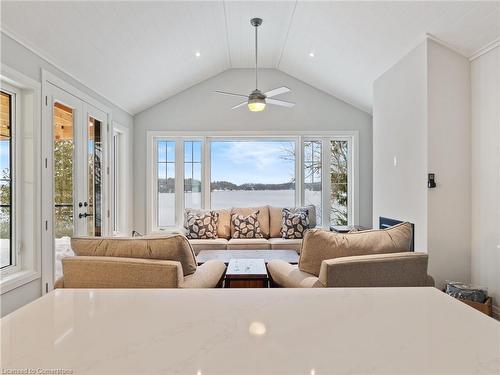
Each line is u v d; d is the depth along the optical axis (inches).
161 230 223.8
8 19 98.9
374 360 23.8
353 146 225.3
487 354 24.8
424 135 129.0
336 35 154.2
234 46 187.5
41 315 32.4
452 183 127.6
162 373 22.1
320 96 223.5
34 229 115.7
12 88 111.5
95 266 76.9
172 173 226.8
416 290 41.2
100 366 23.0
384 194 166.6
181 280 78.5
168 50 162.1
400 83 149.3
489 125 119.6
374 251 83.8
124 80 170.1
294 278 84.3
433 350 25.4
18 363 23.4
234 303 36.1
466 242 127.6
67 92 137.6
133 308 34.4
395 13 123.3
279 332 28.6
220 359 24.0
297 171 227.0
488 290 119.6
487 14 108.3
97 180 168.6
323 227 228.2
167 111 222.2
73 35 119.5
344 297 38.3
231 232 206.2
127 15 123.0
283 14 151.5
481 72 122.9
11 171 113.0
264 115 223.5
